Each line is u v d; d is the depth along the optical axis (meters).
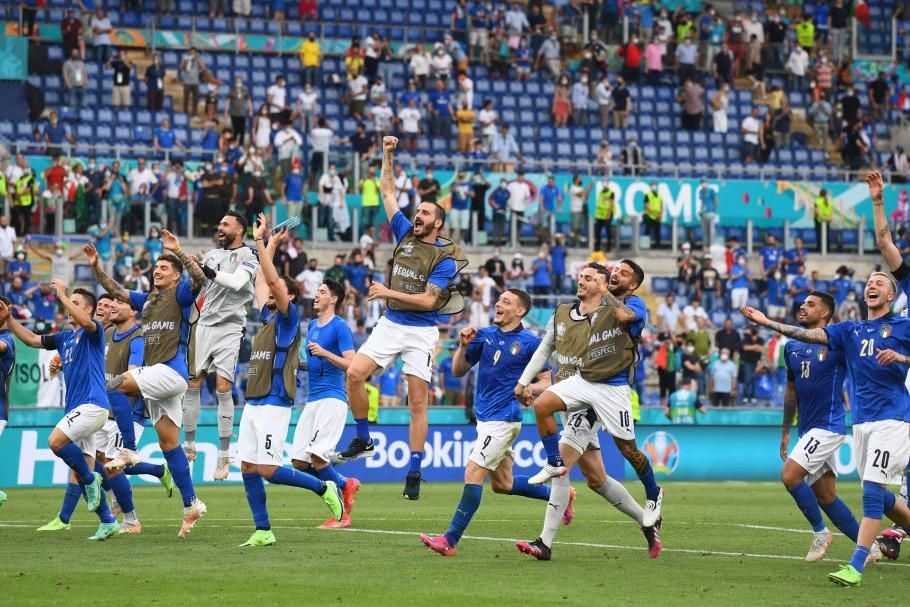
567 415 16.08
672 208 49.28
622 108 54.12
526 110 54.47
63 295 17.08
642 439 37.28
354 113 50.50
